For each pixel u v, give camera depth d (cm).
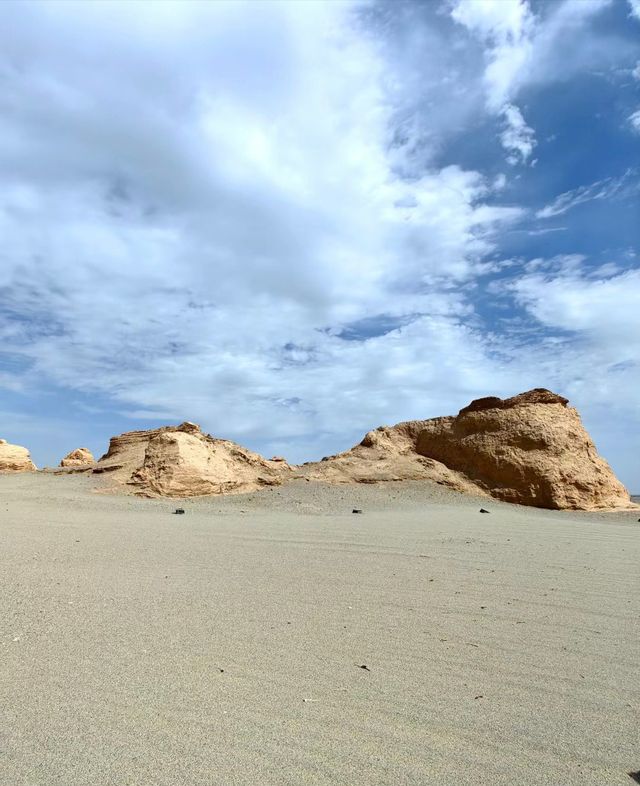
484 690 414
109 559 862
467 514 1675
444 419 2497
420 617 588
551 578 788
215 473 2005
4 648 474
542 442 2172
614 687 423
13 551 902
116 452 2855
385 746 336
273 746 333
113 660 452
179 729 349
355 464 2338
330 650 486
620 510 2036
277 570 814
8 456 3008
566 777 310
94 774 303
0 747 326
